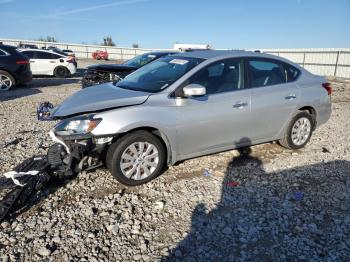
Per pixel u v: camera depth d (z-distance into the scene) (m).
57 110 4.25
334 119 8.70
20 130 6.93
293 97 5.51
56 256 3.06
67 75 18.91
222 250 3.20
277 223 3.64
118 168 4.19
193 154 4.75
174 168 4.95
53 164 4.16
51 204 3.92
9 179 4.41
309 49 29.84
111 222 3.59
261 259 3.09
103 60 47.03
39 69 18.17
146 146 4.35
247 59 5.15
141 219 3.67
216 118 4.71
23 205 3.79
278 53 33.19
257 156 5.55
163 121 4.30
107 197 4.10
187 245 3.26
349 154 5.80
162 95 4.41
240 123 5.00
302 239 3.38
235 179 4.67
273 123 5.39
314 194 4.30
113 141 4.18
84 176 4.61
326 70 28.41
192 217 3.72
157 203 3.93
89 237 3.34
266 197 4.20
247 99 5.00
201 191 4.30
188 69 4.68
